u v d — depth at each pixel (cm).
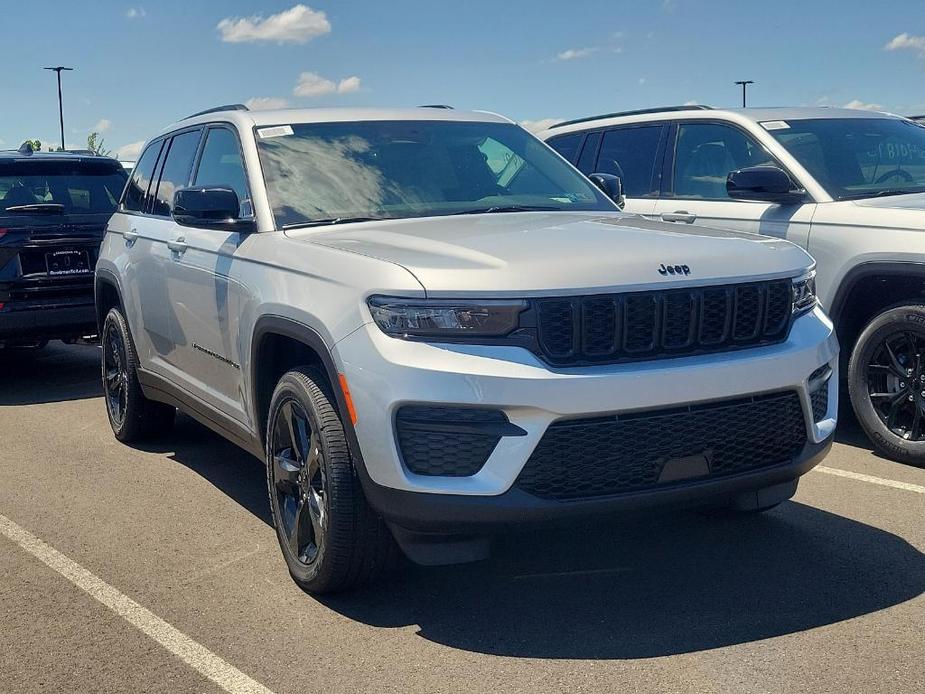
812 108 724
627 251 390
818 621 383
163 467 630
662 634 378
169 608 418
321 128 534
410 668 359
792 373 393
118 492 580
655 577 430
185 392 573
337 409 403
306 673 358
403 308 368
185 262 545
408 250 405
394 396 363
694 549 459
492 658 364
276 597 425
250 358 464
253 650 378
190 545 492
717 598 407
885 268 575
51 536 510
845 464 581
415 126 553
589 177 589
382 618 401
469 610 405
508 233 428
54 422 762
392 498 368
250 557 473
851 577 423
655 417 367
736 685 337
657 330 374
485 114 593
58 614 416
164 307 584
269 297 442
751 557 448
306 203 486
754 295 395
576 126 835
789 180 622
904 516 494
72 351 1120
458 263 379
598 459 362
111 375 698
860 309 622
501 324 362
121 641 389
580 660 360
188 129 612
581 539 475
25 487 595
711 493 379
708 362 377
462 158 538
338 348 386
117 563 471
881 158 671
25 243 848
